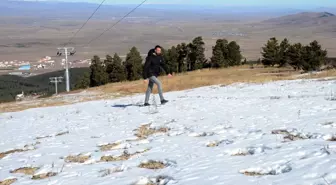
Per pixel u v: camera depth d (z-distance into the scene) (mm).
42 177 8273
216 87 28516
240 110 14594
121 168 8219
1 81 144250
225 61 63438
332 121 10250
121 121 15125
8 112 27141
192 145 9570
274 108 14125
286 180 5973
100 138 12000
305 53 45406
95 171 8203
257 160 7379
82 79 78500
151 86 18703
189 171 7285
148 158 8703
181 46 70250
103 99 31188
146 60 18250
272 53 55281
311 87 20719
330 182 5594
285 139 8953
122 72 68875
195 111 15531
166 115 15219
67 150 10719
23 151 11469
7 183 8094
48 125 17000
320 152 7219
